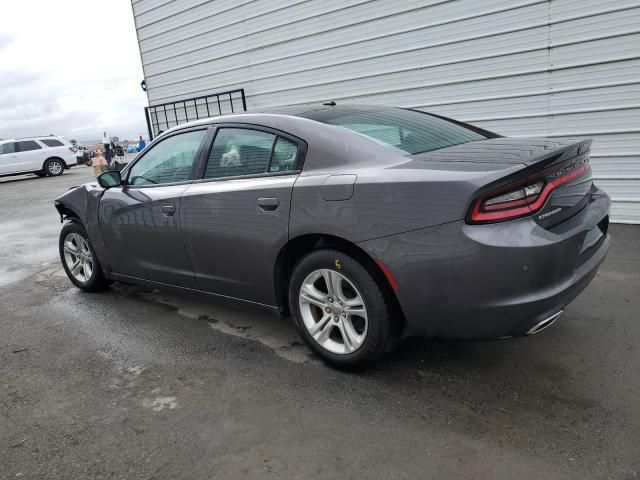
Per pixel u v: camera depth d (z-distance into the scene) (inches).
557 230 92.4
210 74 347.6
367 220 98.7
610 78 202.2
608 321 128.6
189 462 87.8
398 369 113.0
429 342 124.0
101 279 178.1
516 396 99.8
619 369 106.6
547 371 107.9
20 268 231.9
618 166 209.0
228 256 125.8
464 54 234.2
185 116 377.4
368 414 97.5
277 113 126.0
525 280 87.7
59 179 765.3
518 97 224.7
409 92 255.6
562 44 209.2
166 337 140.5
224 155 130.2
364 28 263.0
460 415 95.1
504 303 88.8
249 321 147.8
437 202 91.0
